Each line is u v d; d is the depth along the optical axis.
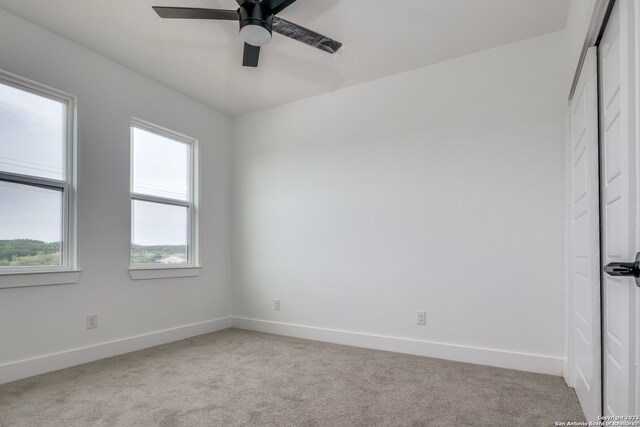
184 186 3.71
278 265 3.77
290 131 3.79
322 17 2.45
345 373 2.53
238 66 3.10
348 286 3.34
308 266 3.58
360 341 3.23
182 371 2.57
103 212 2.90
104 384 2.32
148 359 2.84
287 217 3.75
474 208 2.82
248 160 4.07
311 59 2.98
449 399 2.10
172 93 3.52
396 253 3.12
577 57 1.89
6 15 2.40
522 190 2.67
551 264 2.55
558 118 2.58
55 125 2.69
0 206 2.40
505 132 2.75
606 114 1.50
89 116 2.83
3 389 2.22
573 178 2.24
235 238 4.10
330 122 3.55
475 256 2.80
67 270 2.65
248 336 3.60
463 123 2.90
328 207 3.50
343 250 3.39
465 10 2.38
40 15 2.45
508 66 2.76
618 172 1.32
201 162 3.81
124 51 2.88
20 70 2.45
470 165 2.86
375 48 2.82
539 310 2.57
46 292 2.54
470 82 2.89
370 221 3.27
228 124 4.18
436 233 2.96
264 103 3.84
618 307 1.33
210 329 3.79
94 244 2.83
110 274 2.93
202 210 3.80
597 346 1.58
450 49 2.84
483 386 2.29
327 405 2.03
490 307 2.73
